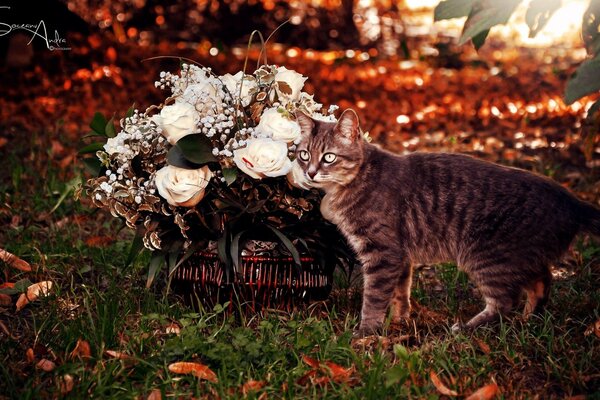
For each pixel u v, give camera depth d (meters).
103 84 11.31
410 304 4.41
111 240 5.25
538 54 17.23
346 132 4.03
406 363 3.36
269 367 3.38
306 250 4.02
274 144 3.74
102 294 4.25
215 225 3.95
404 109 10.69
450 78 13.29
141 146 3.92
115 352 3.48
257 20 18.02
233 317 3.87
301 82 4.17
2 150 7.69
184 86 4.14
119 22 16.83
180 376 3.38
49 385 3.30
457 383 3.30
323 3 18.33
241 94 4.04
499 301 4.12
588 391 3.33
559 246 4.07
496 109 10.65
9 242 5.14
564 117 9.90
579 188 6.68
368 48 18.06
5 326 3.94
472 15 3.59
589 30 3.63
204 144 3.73
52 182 6.33
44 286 4.37
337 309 4.34
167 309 4.04
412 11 20.38
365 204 4.06
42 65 11.49
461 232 4.11
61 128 8.72
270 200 3.99
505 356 3.59
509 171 4.18
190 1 17.69
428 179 4.15
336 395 3.17
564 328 3.88
